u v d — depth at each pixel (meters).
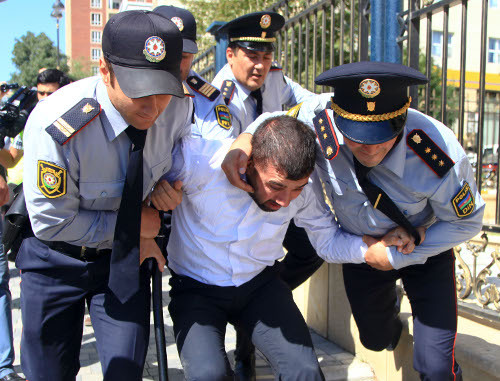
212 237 2.15
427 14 2.86
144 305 2.07
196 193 2.14
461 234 2.20
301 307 4.02
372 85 1.90
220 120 2.81
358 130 1.93
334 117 2.05
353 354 3.34
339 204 2.36
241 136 2.20
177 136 2.16
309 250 3.09
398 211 2.19
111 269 1.96
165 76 1.71
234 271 2.14
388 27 3.09
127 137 1.92
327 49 5.43
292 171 1.88
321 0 3.64
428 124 2.17
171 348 3.51
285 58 4.19
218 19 10.59
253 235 2.15
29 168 1.87
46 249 2.07
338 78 1.94
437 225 2.25
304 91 3.70
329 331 3.60
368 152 1.98
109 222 2.00
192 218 2.19
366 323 2.66
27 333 2.12
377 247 2.29
